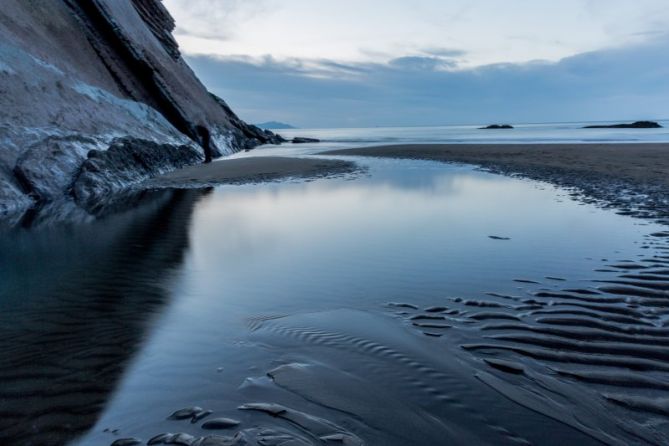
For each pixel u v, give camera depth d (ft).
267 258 20.08
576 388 9.46
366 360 10.67
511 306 14.24
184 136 78.18
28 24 59.06
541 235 23.73
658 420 8.38
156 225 27.58
